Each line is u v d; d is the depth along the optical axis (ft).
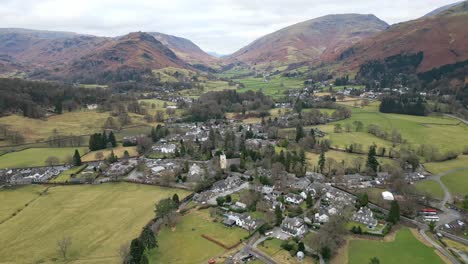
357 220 494.18
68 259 398.01
